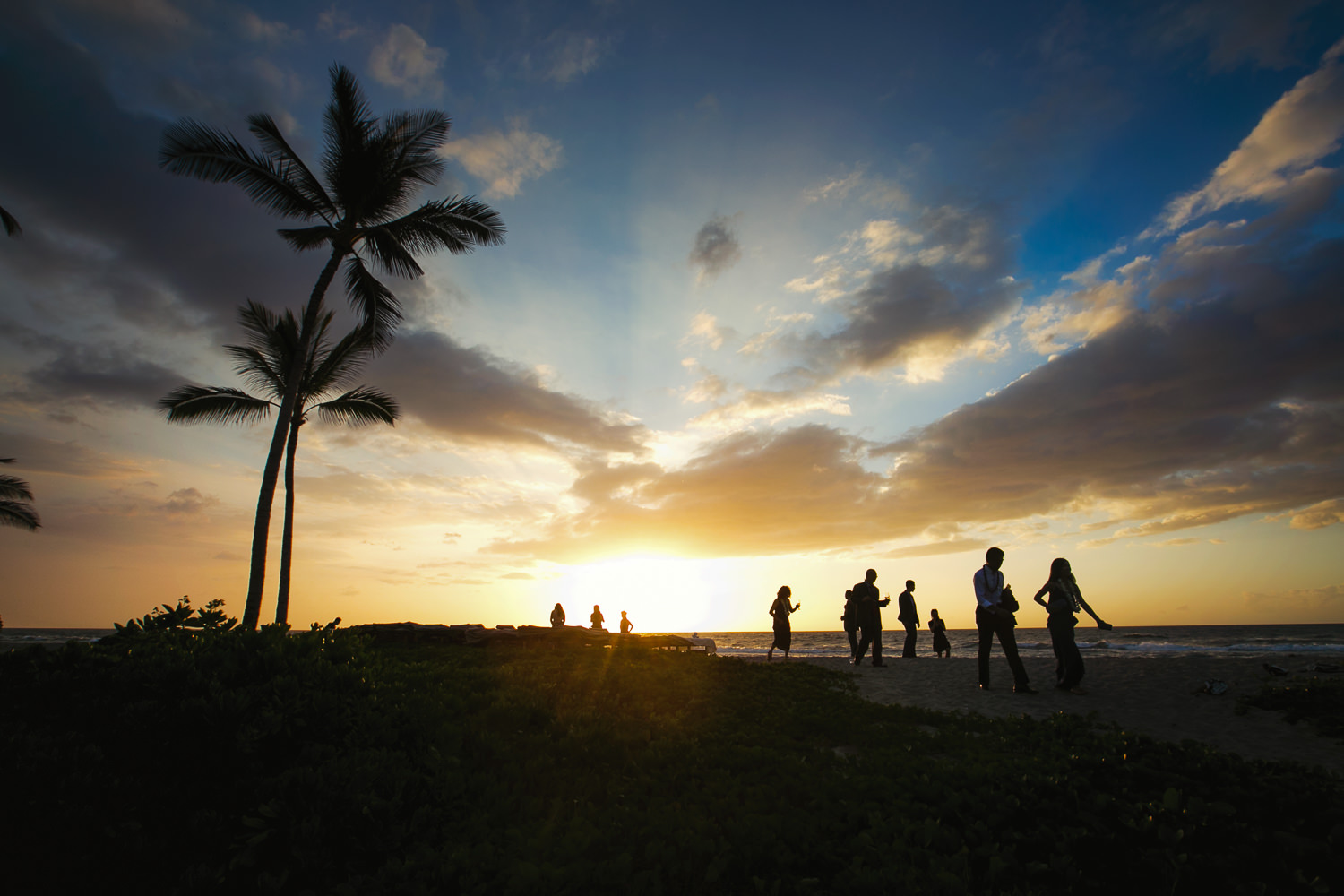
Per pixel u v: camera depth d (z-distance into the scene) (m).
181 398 18.16
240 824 3.45
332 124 16.52
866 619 13.74
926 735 6.66
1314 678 8.00
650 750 5.59
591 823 4.05
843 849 3.62
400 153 17.03
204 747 4.04
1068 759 5.13
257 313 21.67
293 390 15.31
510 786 4.64
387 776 4.02
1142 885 3.16
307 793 3.62
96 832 3.25
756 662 14.57
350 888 2.91
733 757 5.70
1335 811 3.63
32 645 4.95
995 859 3.23
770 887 3.31
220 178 15.34
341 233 16.41
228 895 3.00
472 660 12.55
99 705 4.26
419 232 17.47
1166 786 4.38
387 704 5.29
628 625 27.86
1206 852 3.40
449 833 3.68
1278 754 5.71
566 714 6.57
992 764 5.07
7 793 3.34
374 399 21.78
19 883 2.89
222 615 6.12
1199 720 7.04
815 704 8.35
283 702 4.46
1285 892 2.96
